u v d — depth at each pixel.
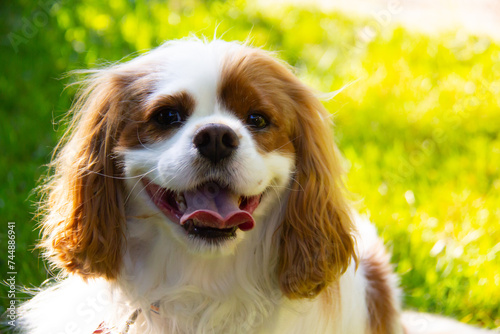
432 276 4.07
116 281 2.82
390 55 7.31
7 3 7.00
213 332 2.85
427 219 4.62
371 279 3.44
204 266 2.76
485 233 4.48
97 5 7.11
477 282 4.05
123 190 2.74
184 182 2.47
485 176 5.30
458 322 3.69
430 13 9.48
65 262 2.84
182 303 2.83
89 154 2.76
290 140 2.81
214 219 2.46
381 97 6.40
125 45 6.37
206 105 2.59
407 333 3.60
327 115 3.09
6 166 4.73
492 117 6.20
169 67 2.68
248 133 2.58
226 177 2.47
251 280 2.82
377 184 4.99
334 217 2.89
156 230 2.76
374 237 3.65
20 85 5.83
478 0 10.41
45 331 3.06
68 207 2.78
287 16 8.05
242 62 2.68
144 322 2.89
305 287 2.79
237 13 7.67
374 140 5.72
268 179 2.62
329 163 2.94
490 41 8.10
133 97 2.70
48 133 5.16
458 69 7.18
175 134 2.58
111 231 2.71
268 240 2.81
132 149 2.65
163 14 7.11
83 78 3.75
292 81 2.91
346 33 7.71
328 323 2.96
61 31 6.57
